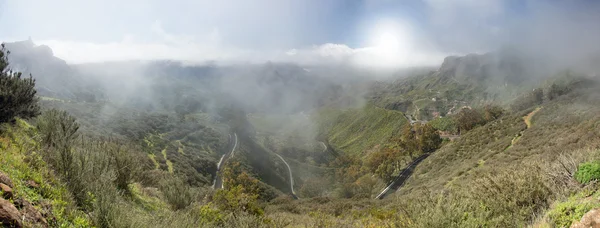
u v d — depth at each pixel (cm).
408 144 8094
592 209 366
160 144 6556
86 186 541
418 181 4131
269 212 2022
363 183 5928
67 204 463
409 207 586
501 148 3294
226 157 8438
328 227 1041
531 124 4616
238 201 1190
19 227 306
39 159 573
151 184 1241
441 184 2606
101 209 460
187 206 934
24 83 866
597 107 3769
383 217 1073
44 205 414
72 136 795
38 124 789
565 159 580
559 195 495
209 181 5925
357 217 1644
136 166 916
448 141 8025
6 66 856
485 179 600
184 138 8531
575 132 2397
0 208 298
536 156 1762
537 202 504
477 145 4438
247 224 867
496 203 516
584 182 500
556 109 5003
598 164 505
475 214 499
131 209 569
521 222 461
